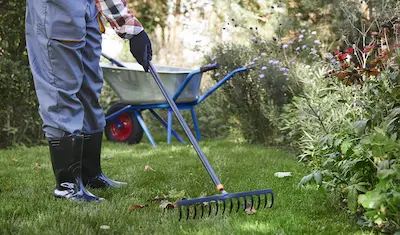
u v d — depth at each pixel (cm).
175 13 1092
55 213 283
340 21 576
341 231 262
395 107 289
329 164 294
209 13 828
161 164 461
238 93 598
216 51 639
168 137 625
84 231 256
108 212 285
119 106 649
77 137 320
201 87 739
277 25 619
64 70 315
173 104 323
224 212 292
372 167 268
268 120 587
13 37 621
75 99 319
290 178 393
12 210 294
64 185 325
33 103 626
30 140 637
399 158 247
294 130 489
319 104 425
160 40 905
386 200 228
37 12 311
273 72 561
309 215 290
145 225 271
